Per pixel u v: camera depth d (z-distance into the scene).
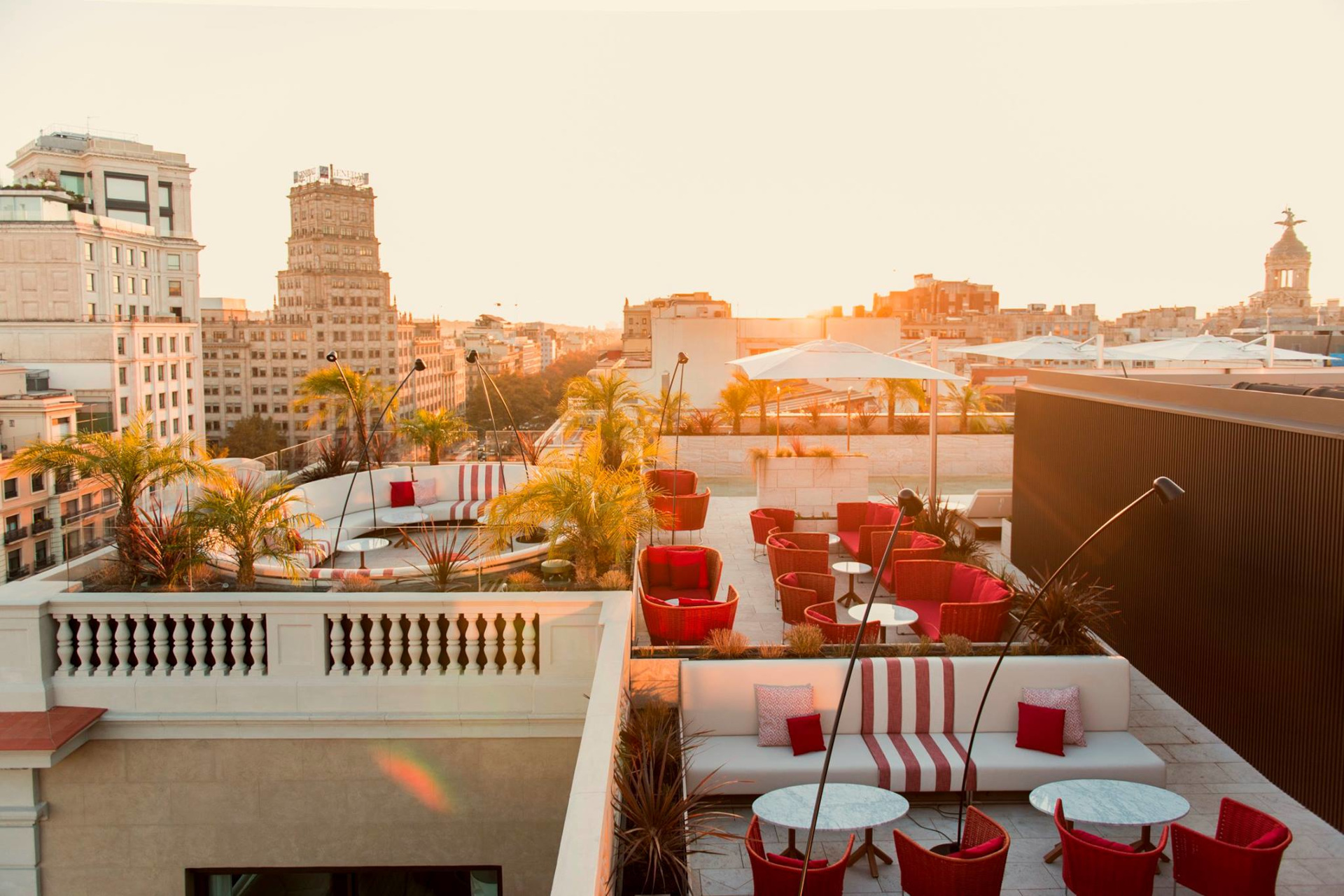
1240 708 7.56
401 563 12.45
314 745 8.12
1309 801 6.68
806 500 14.63
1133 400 9.67
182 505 9.41
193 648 8.06
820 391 31.28
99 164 103.38
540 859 8.21
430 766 8.16
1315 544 6.61
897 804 6.14
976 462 20.47
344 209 145.00
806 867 5.11
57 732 7.57
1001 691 7.54
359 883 8.47
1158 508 8.88
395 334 146.75
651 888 5.59
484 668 8.16
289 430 140.62
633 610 8.45
